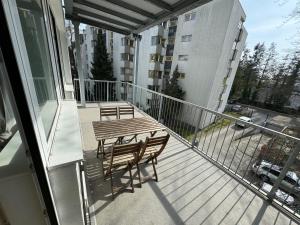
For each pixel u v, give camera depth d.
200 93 12.06
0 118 0.92
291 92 9.85
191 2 2.62
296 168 3.25
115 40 17.06
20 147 1.02
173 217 1.79
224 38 10.11
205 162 2.84
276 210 1.98
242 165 6.66
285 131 7.33
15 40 0.66
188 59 12.45
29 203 1.00
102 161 2.50
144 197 2.01
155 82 14.76
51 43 1.88
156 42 13.36
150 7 3.15
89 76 20.78
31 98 0.81
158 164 2.71
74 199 1.19
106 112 3.43
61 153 1.13
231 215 1.87
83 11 3.86
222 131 10.13
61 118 1.73
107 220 1.69
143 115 5.09
